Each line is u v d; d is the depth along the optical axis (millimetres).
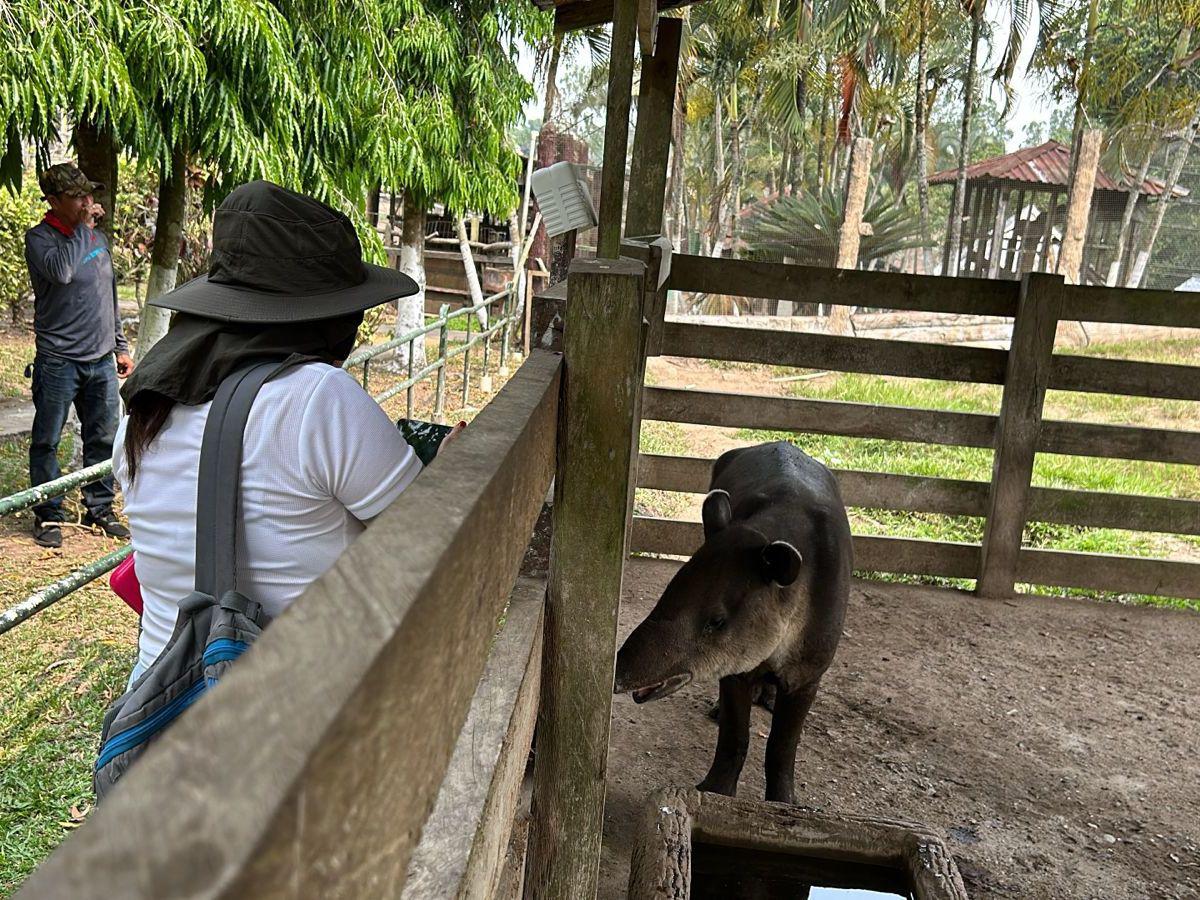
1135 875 3094
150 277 6715
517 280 15133
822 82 25766
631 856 2736
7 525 5512
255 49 6184
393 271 1646
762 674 3115
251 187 1526
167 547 1443
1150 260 31125
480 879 1242
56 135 5832
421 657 611
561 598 1731
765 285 5246
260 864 374
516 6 10828
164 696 1294
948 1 24844
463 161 10766
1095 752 3859
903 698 4215
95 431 5426
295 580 1408
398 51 9211
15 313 11539
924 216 26859
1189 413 13109
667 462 5531
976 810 3404
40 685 3764
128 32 5516
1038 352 5125
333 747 447
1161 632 5133
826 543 3053
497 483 943
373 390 10719
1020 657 4727
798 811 2699
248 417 1379
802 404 5383
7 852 2756
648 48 3584
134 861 357
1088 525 5371
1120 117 24203
